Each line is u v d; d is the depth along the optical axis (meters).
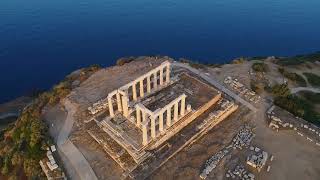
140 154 67.12
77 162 67.69
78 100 83.38
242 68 99.12
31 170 66.25
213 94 83.56
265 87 89.88
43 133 72.12
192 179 64.56
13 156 69.62
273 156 69.81
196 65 100.12
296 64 105.25
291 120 78.44
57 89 87.75
